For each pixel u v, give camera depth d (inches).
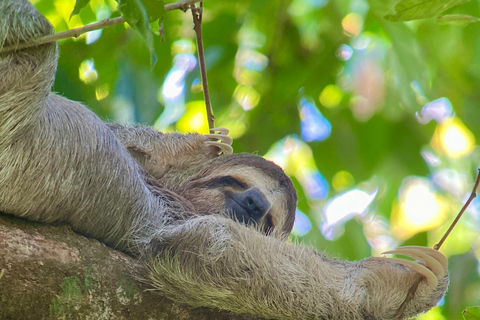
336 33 667.4
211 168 457.4
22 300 286.4
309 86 684.1
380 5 618.5
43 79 301.6
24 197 310.3
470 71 671.8
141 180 369.4
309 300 331.3
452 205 729.6
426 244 663.1
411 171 692.1
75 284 298.0
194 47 640.4
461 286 619.2
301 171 720.3
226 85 665.0
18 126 301.9
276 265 330.3
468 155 740.7
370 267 362.6
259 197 434.3
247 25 651.5
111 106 602.2
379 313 349.4
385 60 660.7
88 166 330.3
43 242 300.7
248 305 325.7
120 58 606.9
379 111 672.4
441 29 660.1
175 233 331.9
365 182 705.0
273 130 678.5
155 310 316.5
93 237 345.1
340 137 681.0
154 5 262.7
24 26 289.4
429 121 700.0
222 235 330.6
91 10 601.3
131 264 320.5
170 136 485.1
